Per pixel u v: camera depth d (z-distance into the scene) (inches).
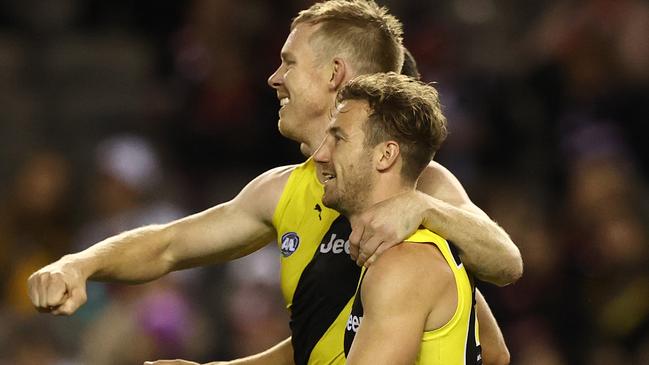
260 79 1067.9
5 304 932.6
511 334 850.1
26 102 1151.0
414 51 1071.0
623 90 1045.2
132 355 832.9
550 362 834.8
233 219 450.9
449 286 375.9
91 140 1129.4
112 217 954.7
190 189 1042.1
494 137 1017.5
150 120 1096.2
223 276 906.7
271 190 442.3
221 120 1056.2
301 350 426.0
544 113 1044.5
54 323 856.3
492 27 1115.9
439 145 388.8
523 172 1008.9
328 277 415.2
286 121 436.1
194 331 867.4
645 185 1018.7
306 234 426.3
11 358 831.7
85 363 841.5
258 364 470.9
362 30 431.5
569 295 864.3
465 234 387.9
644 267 869.8
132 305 851.4
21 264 950.4
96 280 434.3
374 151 381.1
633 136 1032.2
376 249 373.1
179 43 1137.4
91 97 1159.0
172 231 455.2
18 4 1210.6
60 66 1178.6
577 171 954.7
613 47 1059.9
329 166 387.5
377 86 384.2
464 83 1040.8
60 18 1211.9
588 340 853.2
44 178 986.7
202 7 1111.6
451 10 1126.4
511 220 896.3
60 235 981.8
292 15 1104.8
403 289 365.7
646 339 848.3
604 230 881.5
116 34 1210.6
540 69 1058.1
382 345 361.1
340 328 411.5
